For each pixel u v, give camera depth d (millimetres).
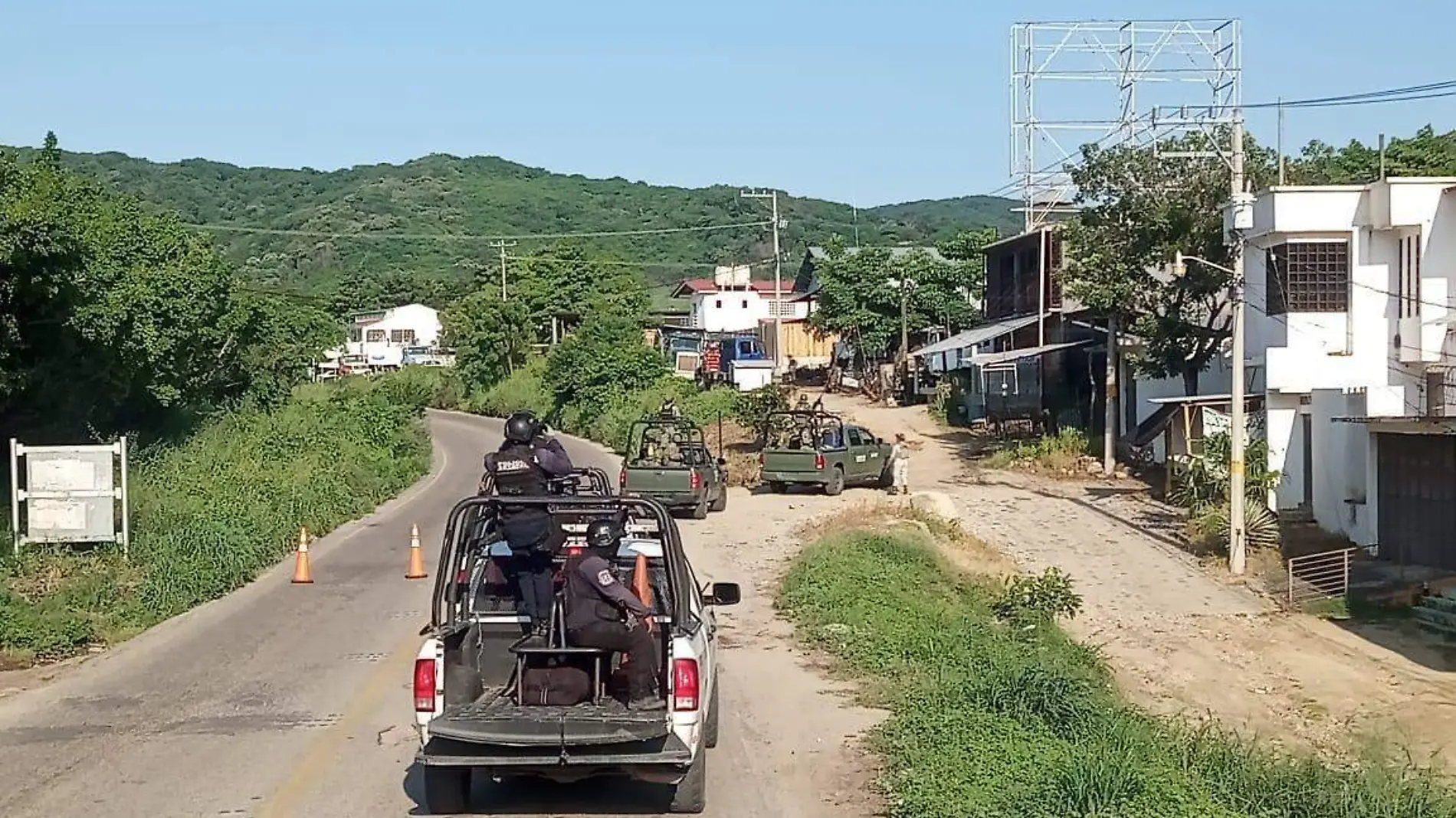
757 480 37062
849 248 72438
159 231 34375
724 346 64250
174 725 11305
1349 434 26750
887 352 61406
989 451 42219
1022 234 48906
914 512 28406
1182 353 34062
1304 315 29406
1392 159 42875
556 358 65000
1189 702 17094
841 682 13258
